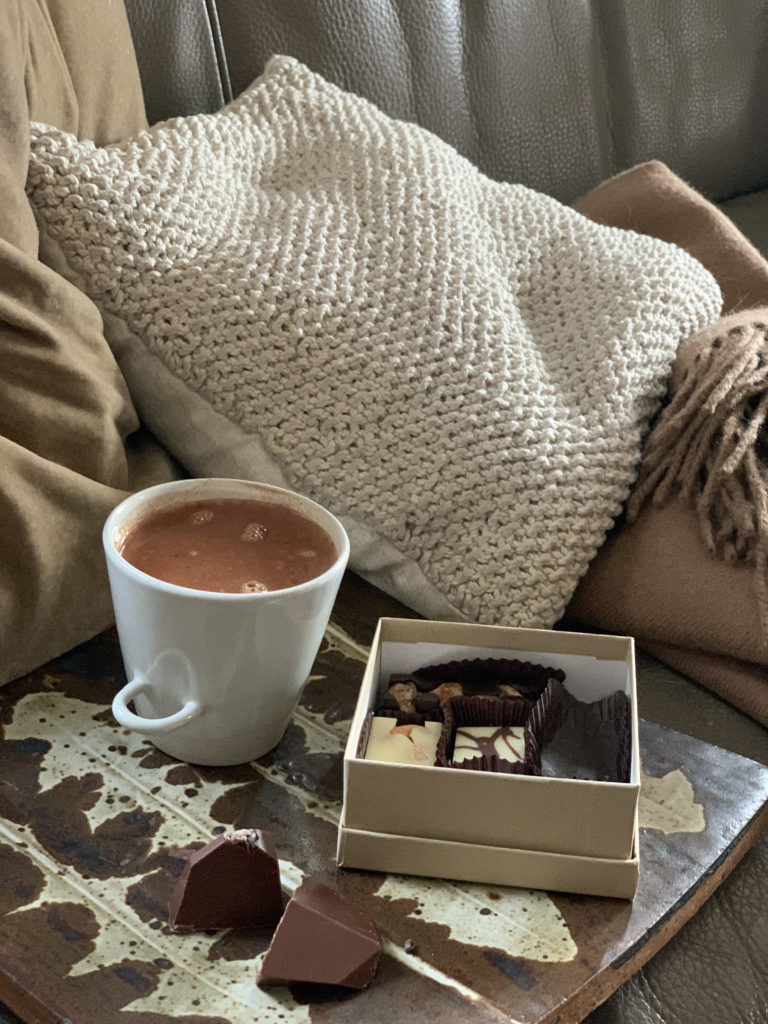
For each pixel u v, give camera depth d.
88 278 0.65
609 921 0.47
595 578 0.69
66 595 0.58
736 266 0.92
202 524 0.54
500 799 0.46
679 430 0.67
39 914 0.46
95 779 0.53
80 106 0.69
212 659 0.49
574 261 0.77
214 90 0.86
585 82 1.13
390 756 0.51
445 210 0.73
